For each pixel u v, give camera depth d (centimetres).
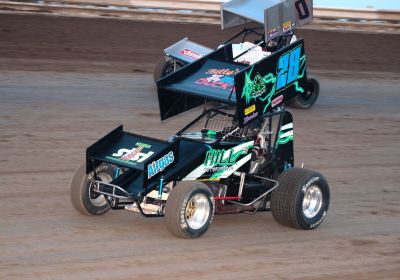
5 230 1423
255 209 1562
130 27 3666
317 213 1537
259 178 1570
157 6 3972
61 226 1462
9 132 2138
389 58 3869
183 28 3766
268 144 1577
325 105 2853
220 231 1488
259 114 1486
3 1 3656
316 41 3956
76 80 2806
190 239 1419
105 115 2403
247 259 1338
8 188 1694
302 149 2247
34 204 1595
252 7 2267
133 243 1383
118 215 1548
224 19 2250
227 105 1557
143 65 3150
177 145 1431
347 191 1886
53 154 1984
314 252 1405
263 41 2450
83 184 1499
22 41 3231
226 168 1491
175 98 1557
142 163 1401
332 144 2334
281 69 1511
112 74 2958
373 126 2609
